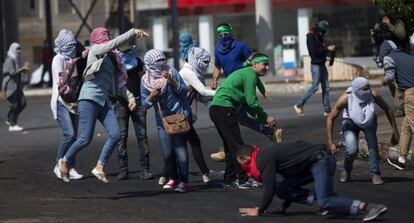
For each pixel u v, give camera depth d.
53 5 111.12
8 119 43.50
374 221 19.55
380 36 32.38
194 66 25.83
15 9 88.31
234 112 23.92
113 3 101.25
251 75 23.66
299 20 98.19
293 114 44.56
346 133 24.48
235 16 101.12
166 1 102.81
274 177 19.53
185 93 24.02
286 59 88.69
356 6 96.50
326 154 19.50
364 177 25.62
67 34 25.06
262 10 80.06
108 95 23.66
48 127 44.97
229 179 24.73
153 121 44.44
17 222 20.00
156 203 22.45
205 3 100.31
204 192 23.98
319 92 59.00
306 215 20.39
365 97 23.86
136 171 28.03
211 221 19.98
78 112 23.64
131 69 25.73
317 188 19.38
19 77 43.09
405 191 23.38
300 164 19.48
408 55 26.67
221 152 29.47
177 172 24.48
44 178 26.98
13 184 25.86
